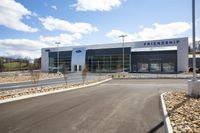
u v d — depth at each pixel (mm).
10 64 82250
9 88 20375
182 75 41719
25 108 10523
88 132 6605
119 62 59969
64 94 16328
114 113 9242
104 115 8867
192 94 12680
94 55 63656
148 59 56562
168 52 54094
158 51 55281
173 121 7227
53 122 7812
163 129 6863
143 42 56844
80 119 8211
